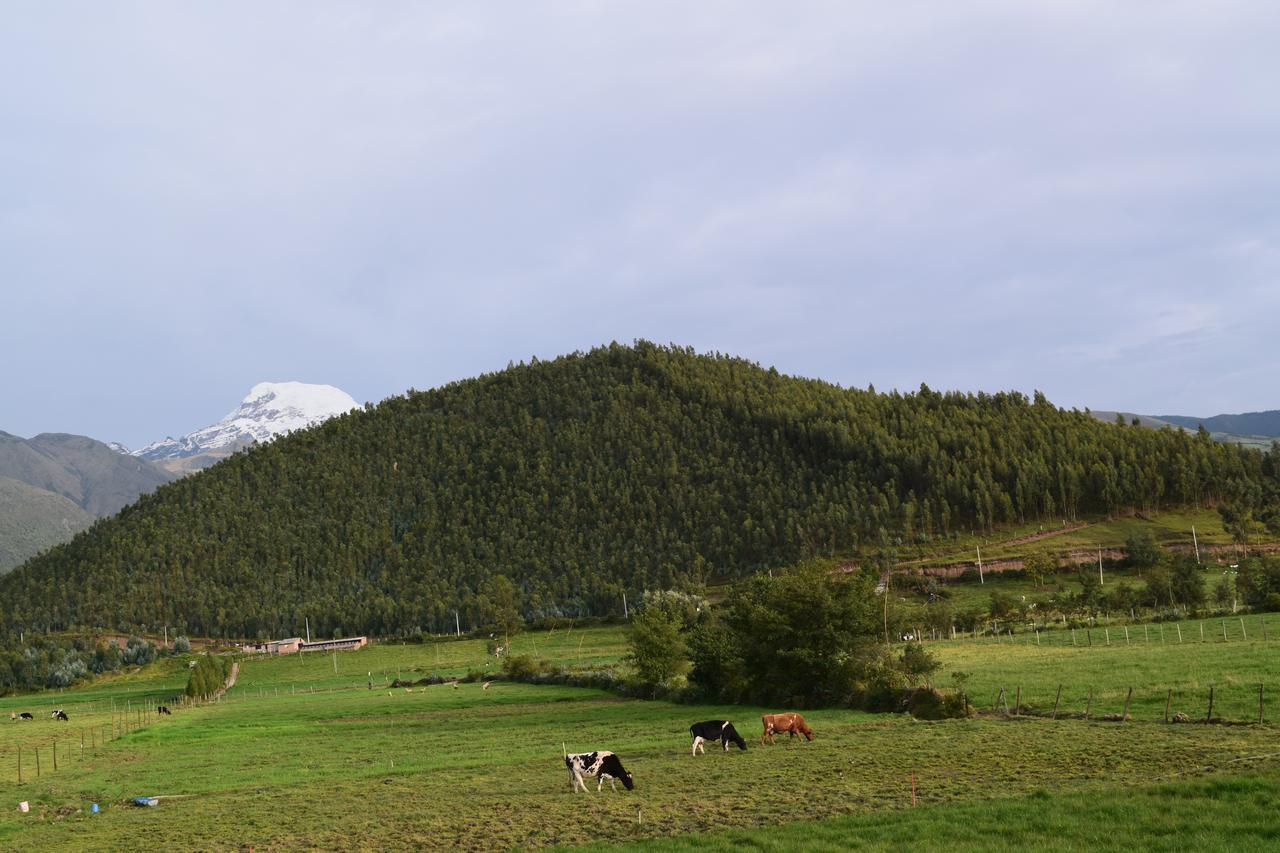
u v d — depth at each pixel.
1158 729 40.50
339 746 61.97
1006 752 36.78
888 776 33.69
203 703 130.12
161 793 44.91
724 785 34.72
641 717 69.19
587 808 32.50
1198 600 127.62
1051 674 65.12
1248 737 36.12
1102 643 97.69
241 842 31.70
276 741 68.31
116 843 33.31
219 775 50.03
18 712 123.25
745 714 65.88
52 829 37.47
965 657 89.94
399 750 57.00
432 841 29.38
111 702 143.75
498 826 30.69
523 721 72.50
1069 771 31.78
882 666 66.25
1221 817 23.47
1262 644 73.75
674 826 28.48
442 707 92.50
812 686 68.75
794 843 24.58
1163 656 70.19
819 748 43.31
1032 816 25.16
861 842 23.94
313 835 31.62
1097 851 21.80
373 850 28.84
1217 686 50.22
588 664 147.00
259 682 175.00
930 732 45.81
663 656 91.12
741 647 77.25
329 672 184.50
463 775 43.78
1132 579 192.50
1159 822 23.52
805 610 68.38
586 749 50.59
